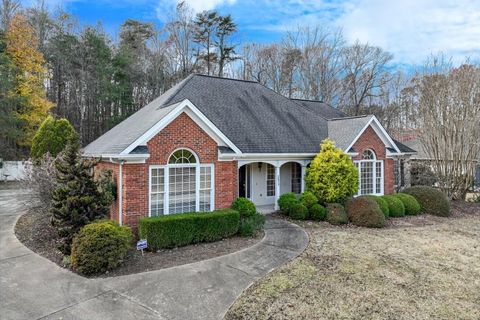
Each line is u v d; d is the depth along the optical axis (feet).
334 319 20.88
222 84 65.57
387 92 148.97
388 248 36.32
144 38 149.07
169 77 144.77
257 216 43.80
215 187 43.60
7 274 27.71
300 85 147.43
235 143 49.83
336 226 47.03
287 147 55.26
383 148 64.23
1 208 58.54
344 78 147.95
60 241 33.22
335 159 52.34
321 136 63.77
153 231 34.01
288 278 27.22
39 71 113.19
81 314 21.09
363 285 26.17
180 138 40.65
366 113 150.92
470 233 44.04
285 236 40.52
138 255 32.91
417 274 28.76
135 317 20.77
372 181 62.95
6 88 102.68
